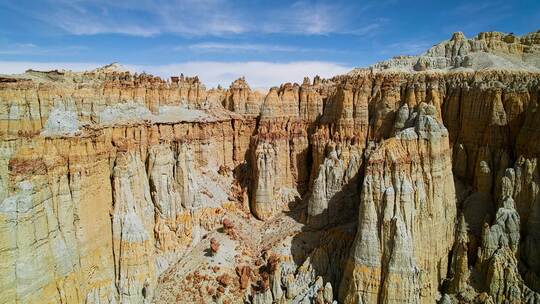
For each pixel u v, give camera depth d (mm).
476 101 54469
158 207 56594
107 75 61719
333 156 61938
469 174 55062
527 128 49625
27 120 42344
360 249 46281
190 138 66688
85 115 52219
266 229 63594
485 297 44531
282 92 73125
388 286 44188
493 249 46938
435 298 47531
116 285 48500
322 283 50688
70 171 44156
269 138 69062
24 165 38531
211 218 62375
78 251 43906
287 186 70188
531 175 47031
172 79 71438
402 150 48812
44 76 52938
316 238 58094
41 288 37844
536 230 46375
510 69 61219
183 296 50875
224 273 53719
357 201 60062
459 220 50781
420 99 58719
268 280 52000
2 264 35344
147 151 57875
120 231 49469
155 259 54594
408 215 45812
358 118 63438
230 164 74625
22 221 36656
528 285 45031
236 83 80000
